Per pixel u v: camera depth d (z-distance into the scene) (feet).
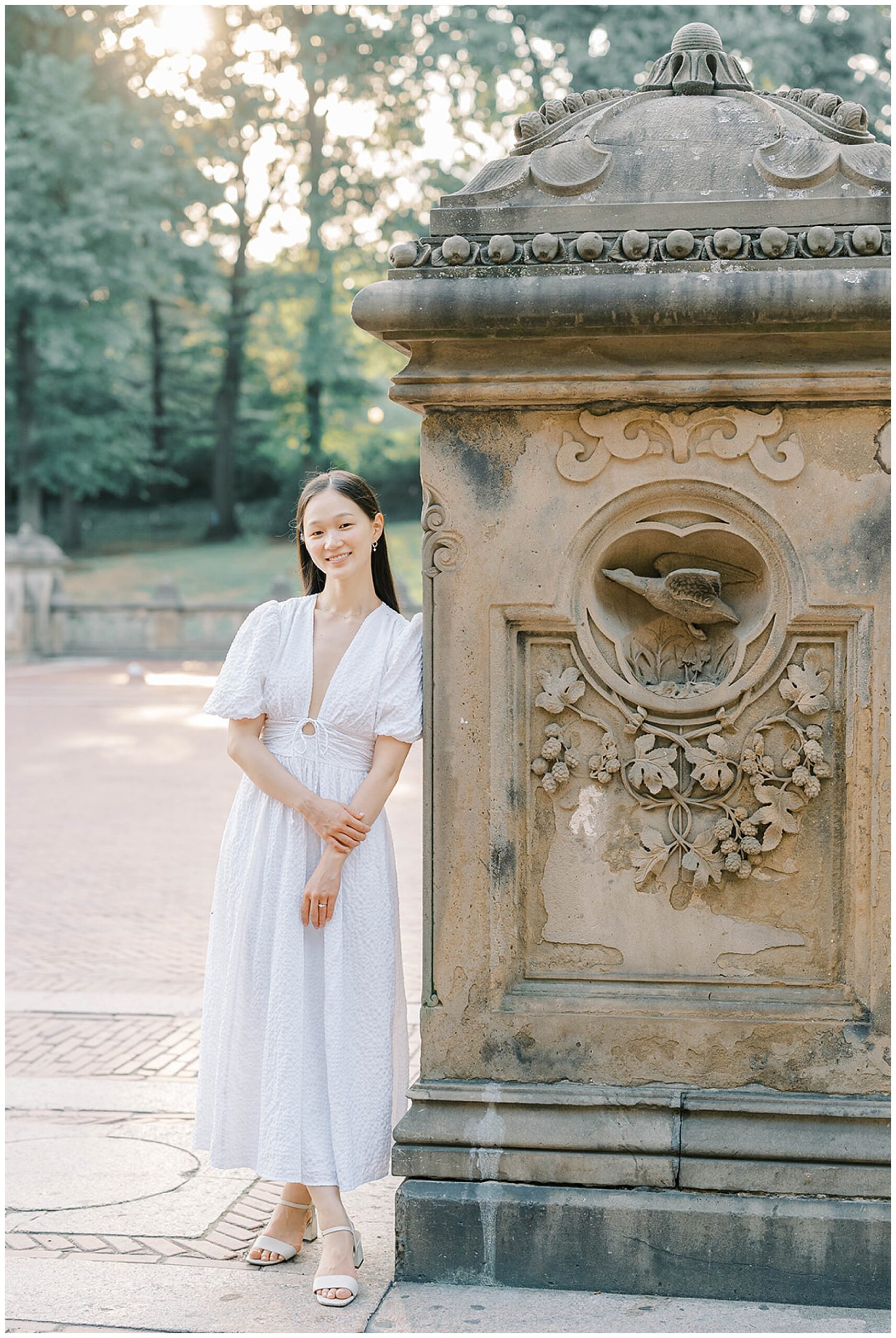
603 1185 8.39
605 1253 8.29
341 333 112.37
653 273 8.11
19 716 51.85
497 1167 8.50
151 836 27.66
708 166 8.43
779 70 63.87
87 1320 7.92
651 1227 8.25
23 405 112.06
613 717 8.61
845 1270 8.07
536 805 8.71
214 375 133.80
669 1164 8.32
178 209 110.93
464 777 8.65
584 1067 8.59
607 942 8.65
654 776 8.54
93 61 103.71
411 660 8.84
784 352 8.17
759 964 8.54
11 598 83.41
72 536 126.11
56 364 103.96
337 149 108.99
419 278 8.43
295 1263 8.83
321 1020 8.64
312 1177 8.38
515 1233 8.38
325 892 8.58
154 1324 7.87
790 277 7.86
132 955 18.25
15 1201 9.88
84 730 47.55
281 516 129.70
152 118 103.19
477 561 8.61
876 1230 8.05
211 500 139.74
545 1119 8.52
